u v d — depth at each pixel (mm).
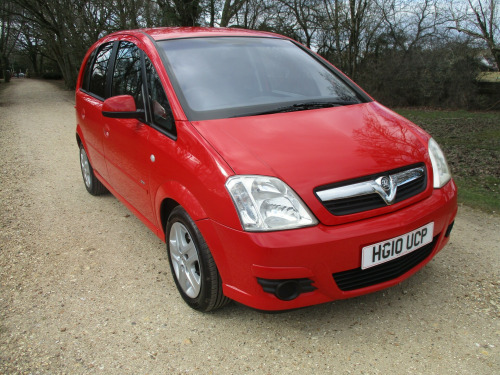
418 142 2816
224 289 2480
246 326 2662
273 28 17031
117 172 3844
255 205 2268
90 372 2320
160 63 3184
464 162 6531
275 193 2277
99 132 4148
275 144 2527
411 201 2520
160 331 2643
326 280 2293
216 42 3537
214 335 2590
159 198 2943
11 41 53469
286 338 2537
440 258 3371
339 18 16391
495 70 15531
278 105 3039
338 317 2705
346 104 3266
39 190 5457
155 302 2951
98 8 20016
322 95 3348
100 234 4082
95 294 3066
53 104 18750
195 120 2779
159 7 16500
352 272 2381
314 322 2670
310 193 2287
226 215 2320
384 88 17031
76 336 2615
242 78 3238
